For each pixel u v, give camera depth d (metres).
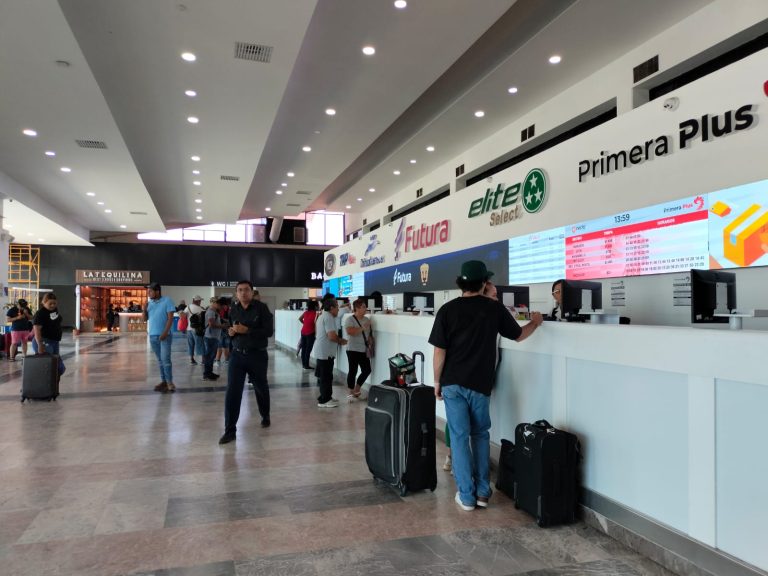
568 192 8.11
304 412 5.71
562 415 3.02
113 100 8.09
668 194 6.34
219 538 2.58
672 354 2.29
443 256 12.38
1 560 2.34
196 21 5.87
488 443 3.10
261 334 4.67
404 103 9.50
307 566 2.31
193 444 4.36
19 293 19.86
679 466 2.28
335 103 9.52
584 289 3.89
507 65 8.05
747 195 5.41
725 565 2.04
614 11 6.57
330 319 5.98
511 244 9.63
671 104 6.26
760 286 5.38
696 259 5.98
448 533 2.66
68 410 5.78
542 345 3.18
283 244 26.38
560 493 2.75
